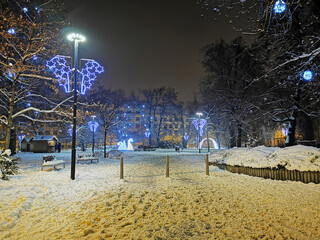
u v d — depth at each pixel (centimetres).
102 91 2978
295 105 1655
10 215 515
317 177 828
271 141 3762
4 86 1820
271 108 1973
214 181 962
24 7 1558
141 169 1416
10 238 418
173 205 619
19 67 1285
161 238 421
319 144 2081
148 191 769
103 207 593
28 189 757
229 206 607
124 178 1059
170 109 5647
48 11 1612
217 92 2705
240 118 2462
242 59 2562
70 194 738
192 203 634
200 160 2017
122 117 5091
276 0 707
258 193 739
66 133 4412
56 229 457
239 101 2497
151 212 562
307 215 526
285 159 952
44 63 1627
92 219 507
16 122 2825
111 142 5897
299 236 428
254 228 464
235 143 2852
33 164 1661
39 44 1381
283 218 517
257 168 1045
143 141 6600
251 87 2397
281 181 915
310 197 668
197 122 4097
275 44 1196
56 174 1137
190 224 489
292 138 1705
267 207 595
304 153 948
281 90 1834
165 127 6419
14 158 1030
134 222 496
